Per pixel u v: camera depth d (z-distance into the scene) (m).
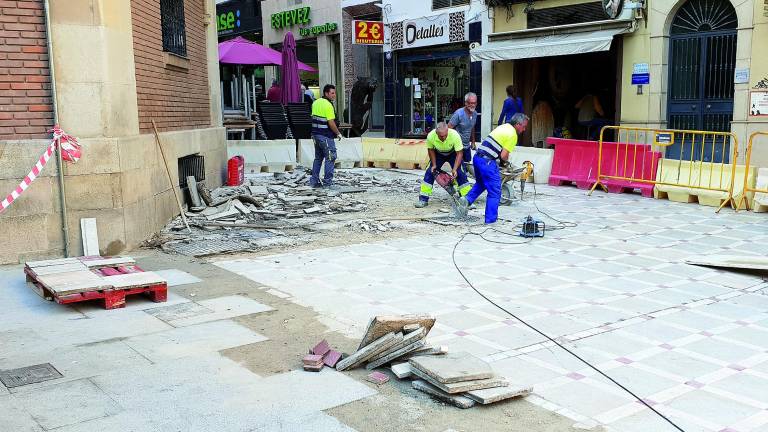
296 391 4.18
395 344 4.47
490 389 4.07
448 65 20.83
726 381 4.40
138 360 4.66
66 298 5.68
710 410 3.98
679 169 11.94
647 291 6.49
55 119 7.44
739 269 7.14
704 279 6.91
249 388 4.21
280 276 7.03
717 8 13.98
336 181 14.91
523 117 9.66
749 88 13.37
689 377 4.47
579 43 15.60
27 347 4.91
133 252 8.15
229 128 17.20
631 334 5.30
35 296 6.25
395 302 6.13
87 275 6.17
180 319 5.59
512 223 9.94
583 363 4.71
